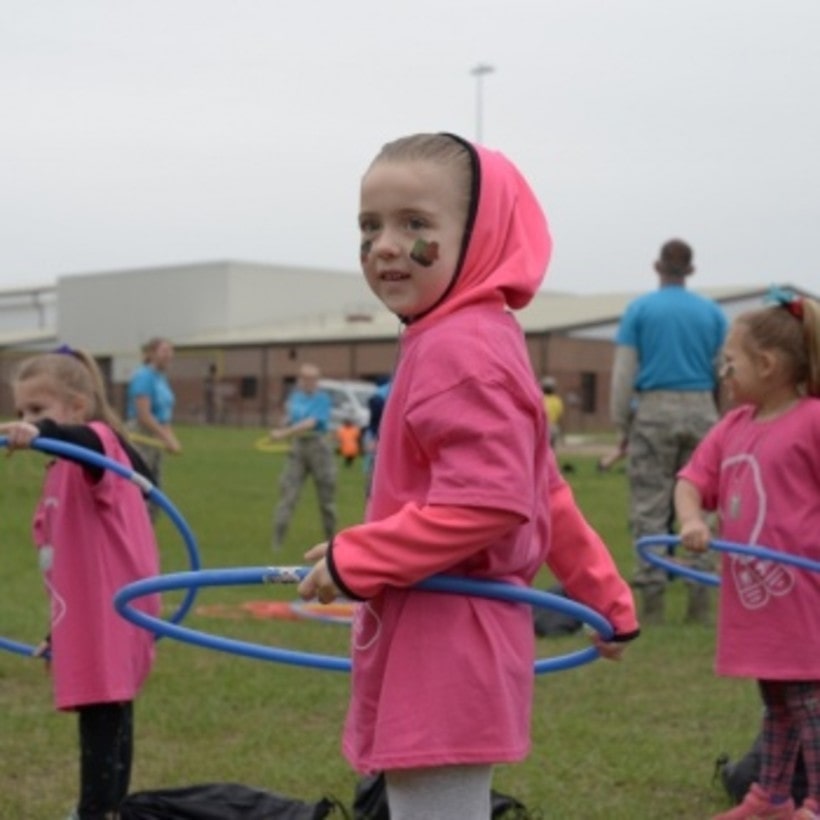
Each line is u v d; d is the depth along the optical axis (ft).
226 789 17.44
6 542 54.13
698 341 32.68
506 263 11.31
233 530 59.21
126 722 17.07
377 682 11.28
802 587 17.61
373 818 17.34
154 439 47.78
